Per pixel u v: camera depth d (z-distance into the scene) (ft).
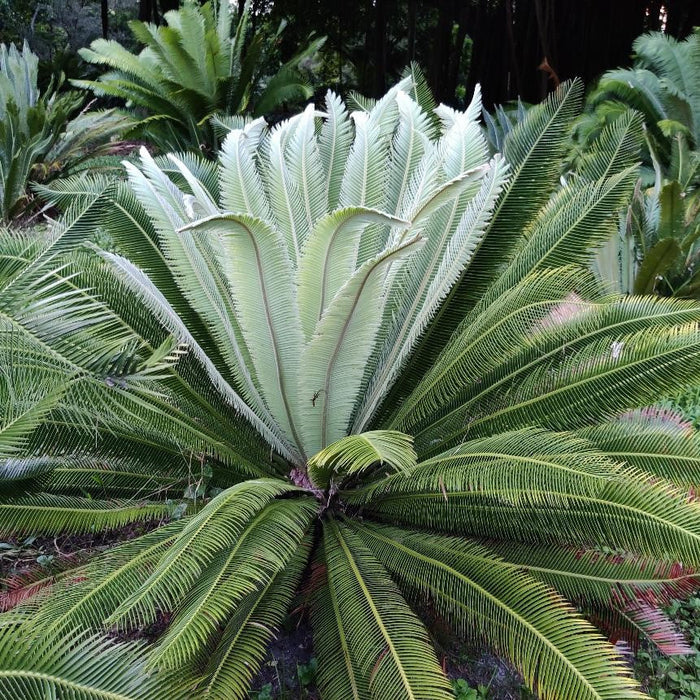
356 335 8.39
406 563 8.33
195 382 10.66
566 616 7.04
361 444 7.00
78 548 10.73
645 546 7.41
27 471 8.83
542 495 7.38
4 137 28.32
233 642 7.14
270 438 9.98
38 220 26.86
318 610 8.08
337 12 67.05
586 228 10.68
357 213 7.48
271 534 7.80
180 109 35.94
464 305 10.97
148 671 5.98
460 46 64.54
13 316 6.40
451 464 8.23
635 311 9.46
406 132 11.61
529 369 9.89
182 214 10.52
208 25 37.96
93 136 34.53
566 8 52.90
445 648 8.93
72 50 73.15
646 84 36.45
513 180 11.04
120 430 9.37
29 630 6.21
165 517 10.16
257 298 8.37
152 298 8.73
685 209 19.06
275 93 39.14
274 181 10.72
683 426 10.51
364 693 6.90
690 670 9.01
